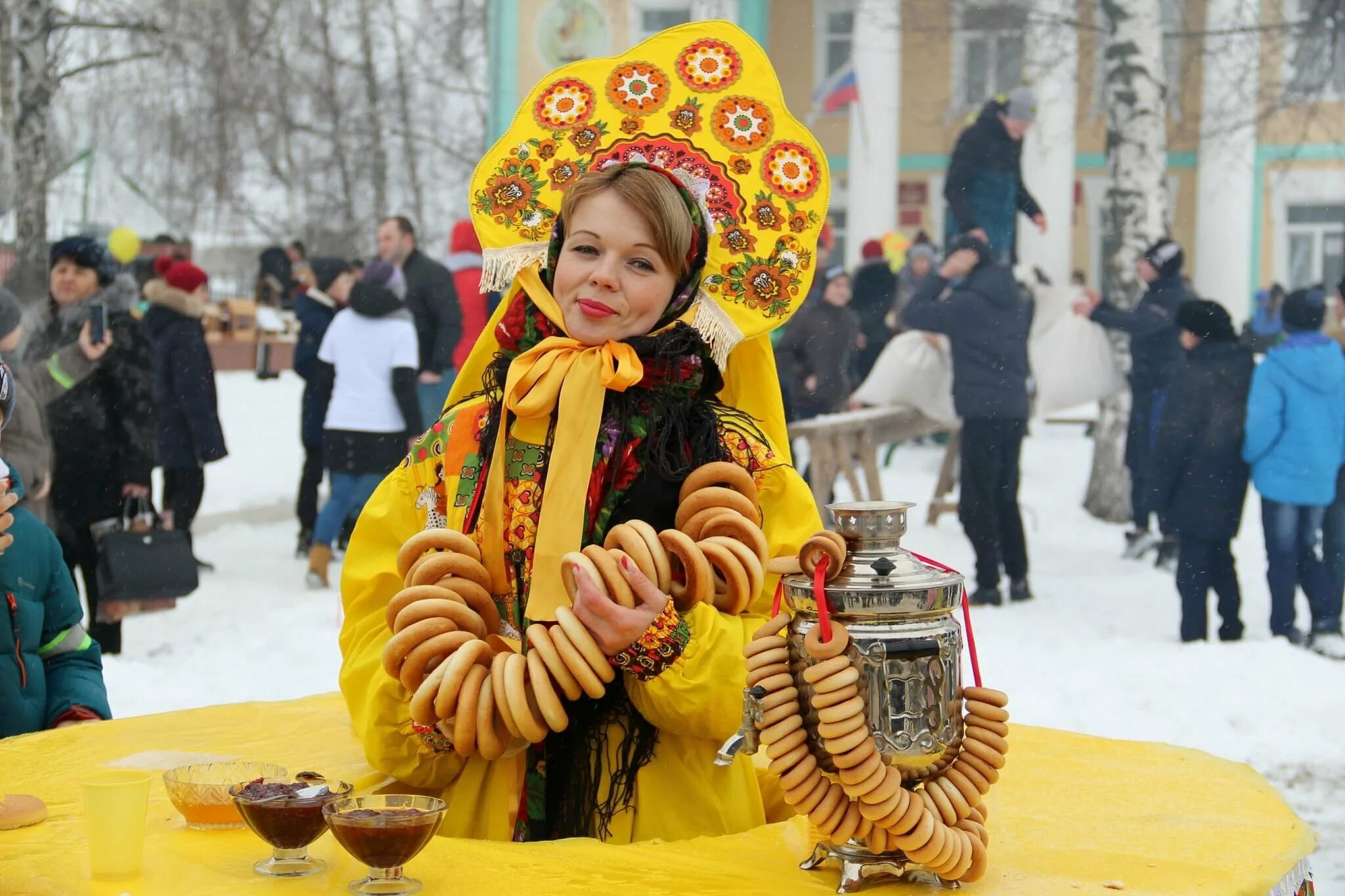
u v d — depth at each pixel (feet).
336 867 6.04
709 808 7.41
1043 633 23.79
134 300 22.58
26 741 8.51
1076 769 7.78
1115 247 43.34
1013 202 35.06
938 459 46.85
